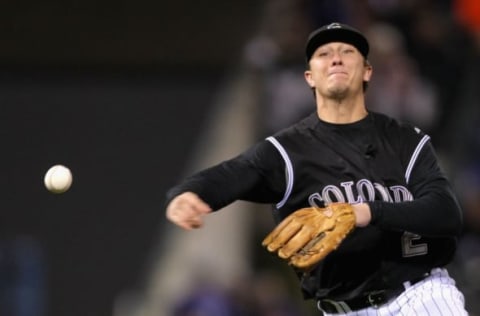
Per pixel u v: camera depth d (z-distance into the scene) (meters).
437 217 19.80
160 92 49.69
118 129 49.47
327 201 20.64
